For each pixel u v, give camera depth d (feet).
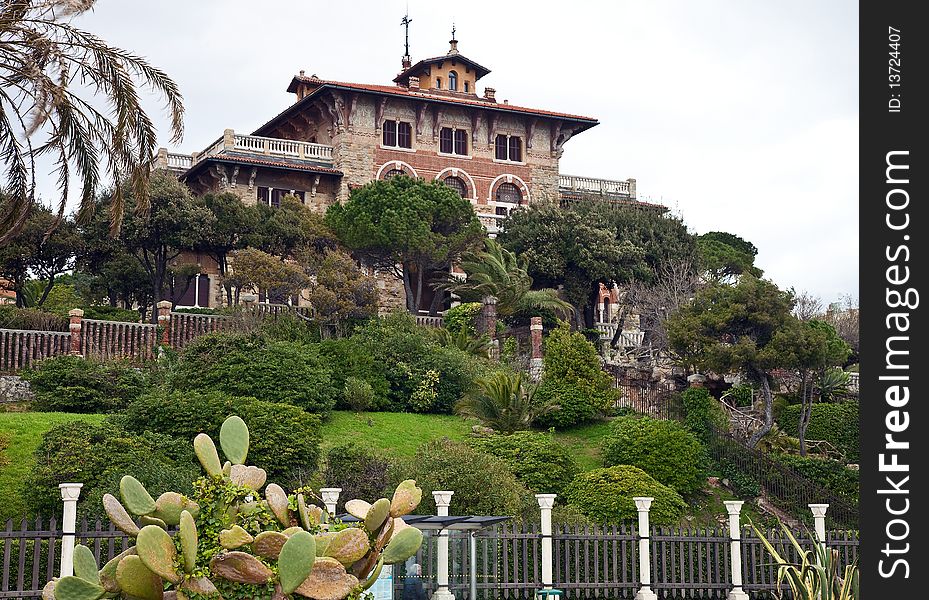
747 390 125.70
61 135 69.67
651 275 169.89
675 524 87.35
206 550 33.40
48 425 90.33
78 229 148.25
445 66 207.92
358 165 189.06
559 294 170.30
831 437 115.55
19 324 115.24
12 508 75.20
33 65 63.98
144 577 32.99
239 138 182.50
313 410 103.60
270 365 103.71
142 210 73.41
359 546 34.83
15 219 71.56
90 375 102.06
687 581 71.67
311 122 198.70
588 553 66.03
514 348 137.59
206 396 90.74
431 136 196.44
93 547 59.00
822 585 59.82
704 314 111.04
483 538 64.28
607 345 156.04
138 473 73.05
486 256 153.07
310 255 149.48
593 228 171.32
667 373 131.03
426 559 61.31
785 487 97.19
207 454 35.45
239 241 154.71
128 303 165.78
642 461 97.60
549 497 65.62
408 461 85.92
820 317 172.86
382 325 131.03
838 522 92.73
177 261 168.55
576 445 109.50
